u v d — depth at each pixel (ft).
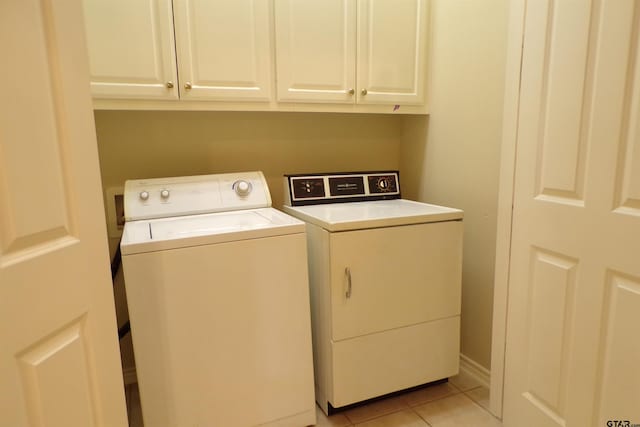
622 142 3.43
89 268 2.97
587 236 3.81
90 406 3.02
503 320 5.11
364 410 5.60
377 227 5.11
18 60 2.35
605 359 3.74
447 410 5.58
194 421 4.46
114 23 4.74
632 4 3.26
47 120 2.57
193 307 4.29
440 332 5.70
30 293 2.43
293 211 6.02
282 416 4.93
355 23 5.92
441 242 5.52
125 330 6.07
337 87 5.96
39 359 2.53
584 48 3.71
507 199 4.87
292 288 4.76
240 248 4.44
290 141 6.95
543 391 4.48
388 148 7.71
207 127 6.39
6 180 2.29
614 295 3.61
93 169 3.00
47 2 2.56
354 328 5.15
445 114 6.45
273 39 5.51
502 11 5.26
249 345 4.61
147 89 4.98
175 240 4.14
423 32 6.40
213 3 5.14
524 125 4.52
